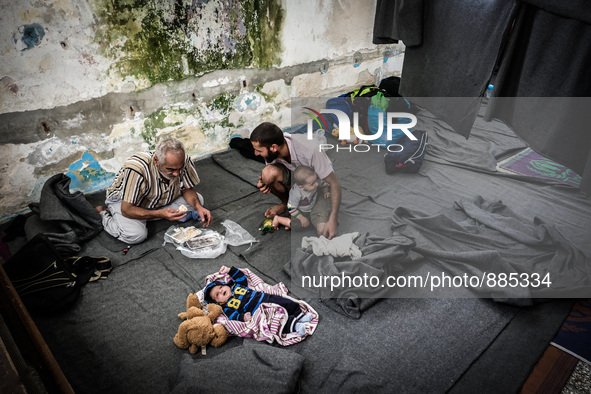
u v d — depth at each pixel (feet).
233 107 13.47
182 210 9.39
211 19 11.65
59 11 9.13
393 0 7.30
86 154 10.78
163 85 11.48
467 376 6.00
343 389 5.78
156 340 6.86
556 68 5.33
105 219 9.64
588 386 5.82
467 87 6.66
